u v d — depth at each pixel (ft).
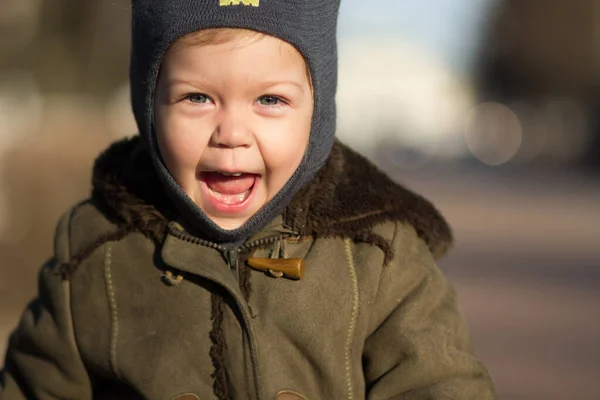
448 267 38.55
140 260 8.26
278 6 7.64
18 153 24.32
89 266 8.38
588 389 21.39
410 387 7.95
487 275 36.76
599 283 35.47
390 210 8.31
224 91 7.64
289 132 7.76
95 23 46.80
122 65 48.37
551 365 23.45
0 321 22.63
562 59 189.16
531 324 28.09
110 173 8.52
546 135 180.86
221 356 7.91
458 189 80.48
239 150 7.65
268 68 7.64
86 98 47.57
